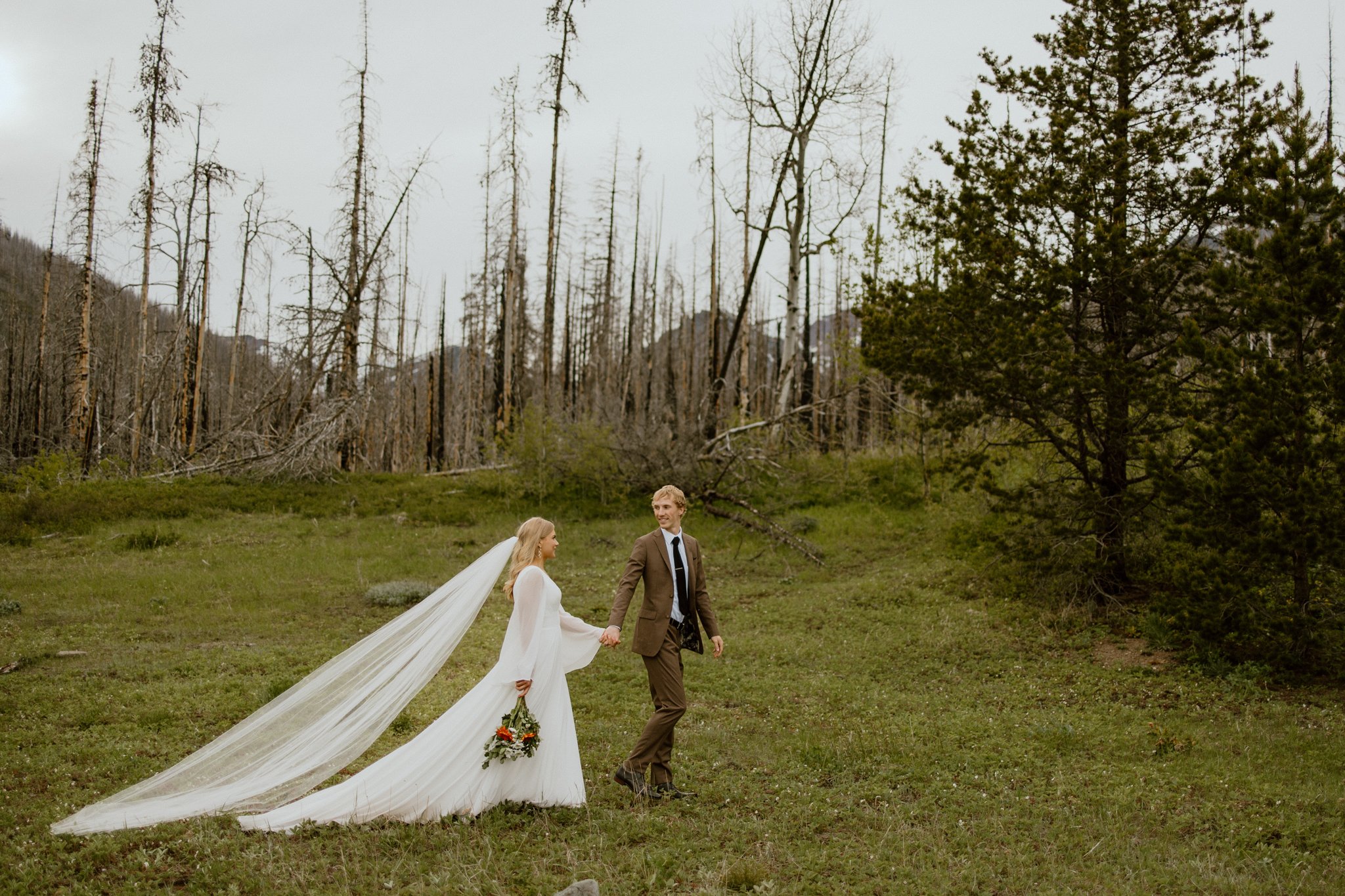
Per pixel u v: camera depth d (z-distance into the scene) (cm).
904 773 671
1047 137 1184
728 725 799
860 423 3111
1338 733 780
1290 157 895
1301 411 893
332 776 593
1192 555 1054
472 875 438
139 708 776
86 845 473
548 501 2159
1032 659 1059
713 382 2392
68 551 1664
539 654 546
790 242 2316
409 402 5225
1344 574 955
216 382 4578
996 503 1316
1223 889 471
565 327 4150
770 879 451
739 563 1686
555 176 2700
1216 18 1147
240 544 1750
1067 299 1172
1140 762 714
